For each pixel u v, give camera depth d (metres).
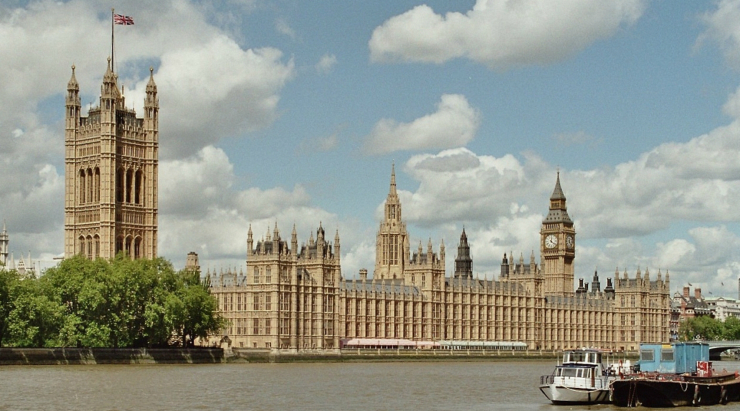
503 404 168.25
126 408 150.12
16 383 185.00
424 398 176.88
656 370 179.12
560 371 169.88
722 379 178.25
